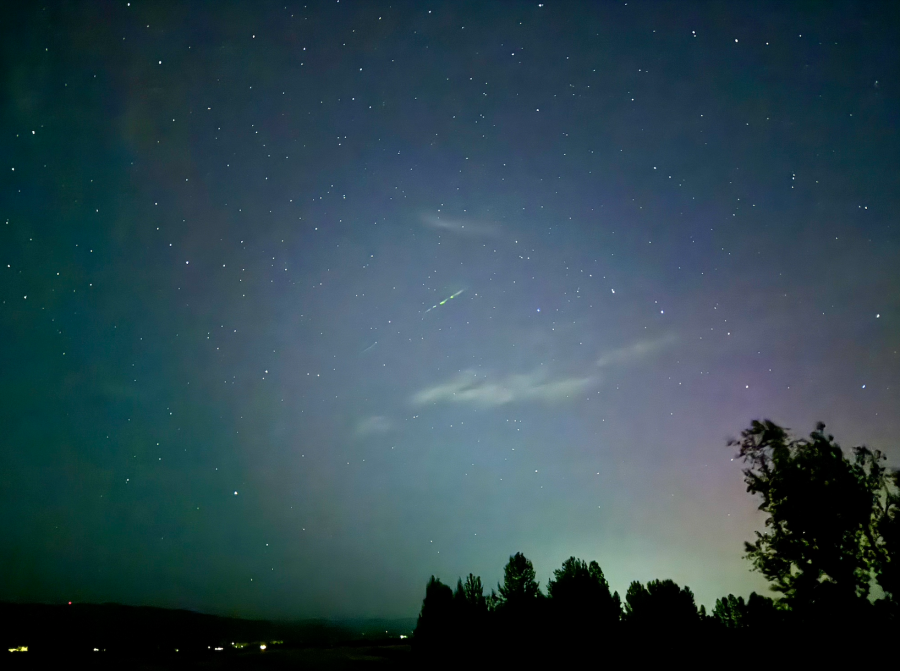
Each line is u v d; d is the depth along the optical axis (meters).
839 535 10.91
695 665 10.99
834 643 10.24
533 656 11.05
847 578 10.75
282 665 11.86
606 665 11.01
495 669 10.77
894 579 10.38
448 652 10.97
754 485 11.96
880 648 9.83
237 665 11.77
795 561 11.35
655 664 11.06
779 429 11.86
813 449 11.52
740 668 10.64
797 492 11.19
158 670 11.19
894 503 10.84
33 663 11.86
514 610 11.73
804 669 10.11
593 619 11.66
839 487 10.93
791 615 11.11
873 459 11.18
